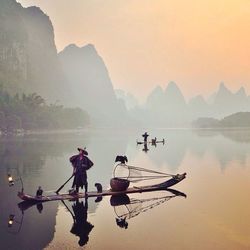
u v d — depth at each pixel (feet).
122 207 37.78
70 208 37.50
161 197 43.24
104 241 25.96
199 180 55.21
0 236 27.35
